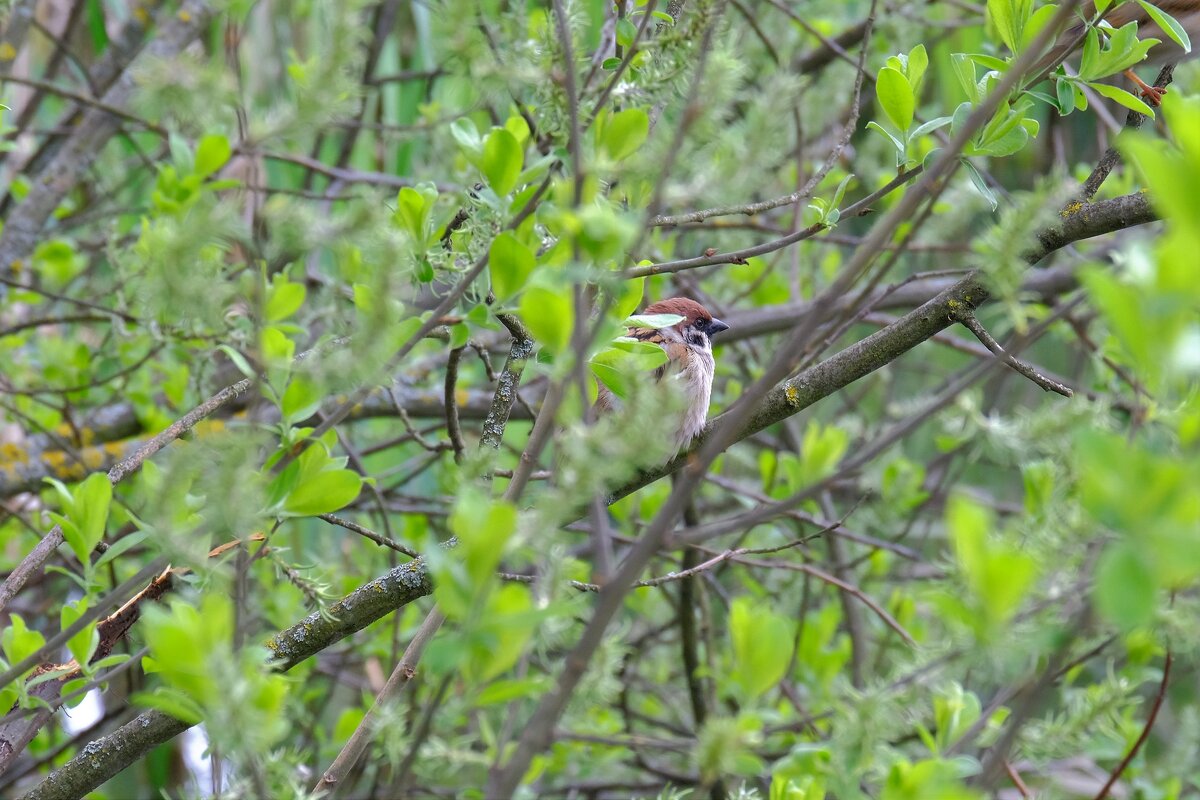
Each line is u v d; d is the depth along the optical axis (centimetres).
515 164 490
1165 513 280
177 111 391
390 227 480
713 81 389
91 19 1083
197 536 413
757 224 1066
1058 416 436
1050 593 400
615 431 343
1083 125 1302
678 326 854
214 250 557
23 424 965
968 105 559
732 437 366
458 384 1009
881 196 566
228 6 430
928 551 1317
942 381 1172
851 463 383
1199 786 779
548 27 468
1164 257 273
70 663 527
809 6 1146
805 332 371
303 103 391
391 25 1041
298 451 456
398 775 371
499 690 345
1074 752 555
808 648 919
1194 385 429
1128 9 779
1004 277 389
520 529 345
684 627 938
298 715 891
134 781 1021
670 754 1091
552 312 383
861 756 444
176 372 930
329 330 639
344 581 902
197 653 352
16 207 1059
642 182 439
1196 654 577
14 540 1080
